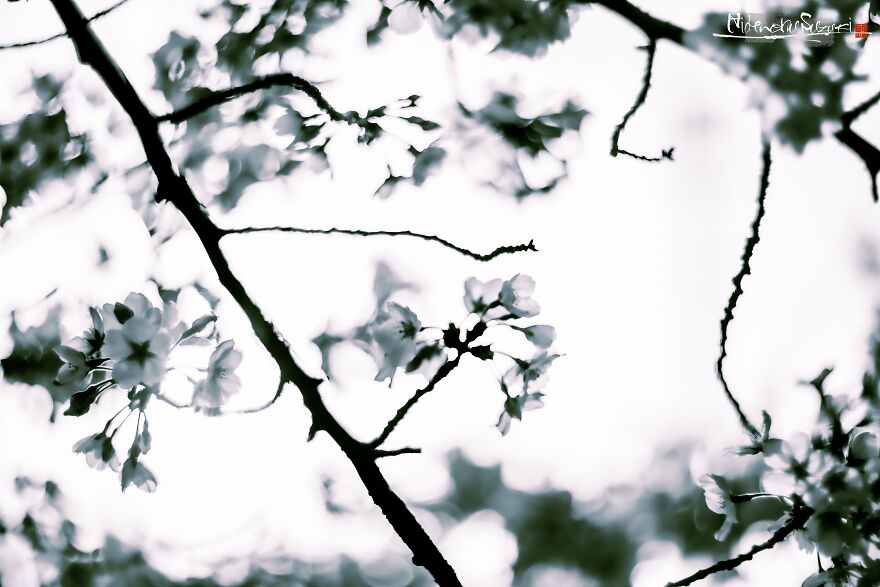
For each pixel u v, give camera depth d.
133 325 1.28
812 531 1.26
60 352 1.29
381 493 1.27
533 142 1.35
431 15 1.35
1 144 1.42
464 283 1.30
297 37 1.40
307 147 1.38
